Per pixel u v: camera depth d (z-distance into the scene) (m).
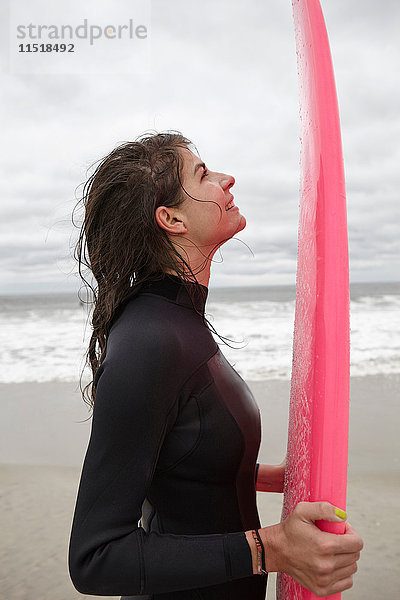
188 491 1.02
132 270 1.07
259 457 5.30
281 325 17.77
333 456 0.85
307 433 0.92
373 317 19.78
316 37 1.00
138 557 0.84
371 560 3.28
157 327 0.95
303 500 0.92
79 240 1.20
